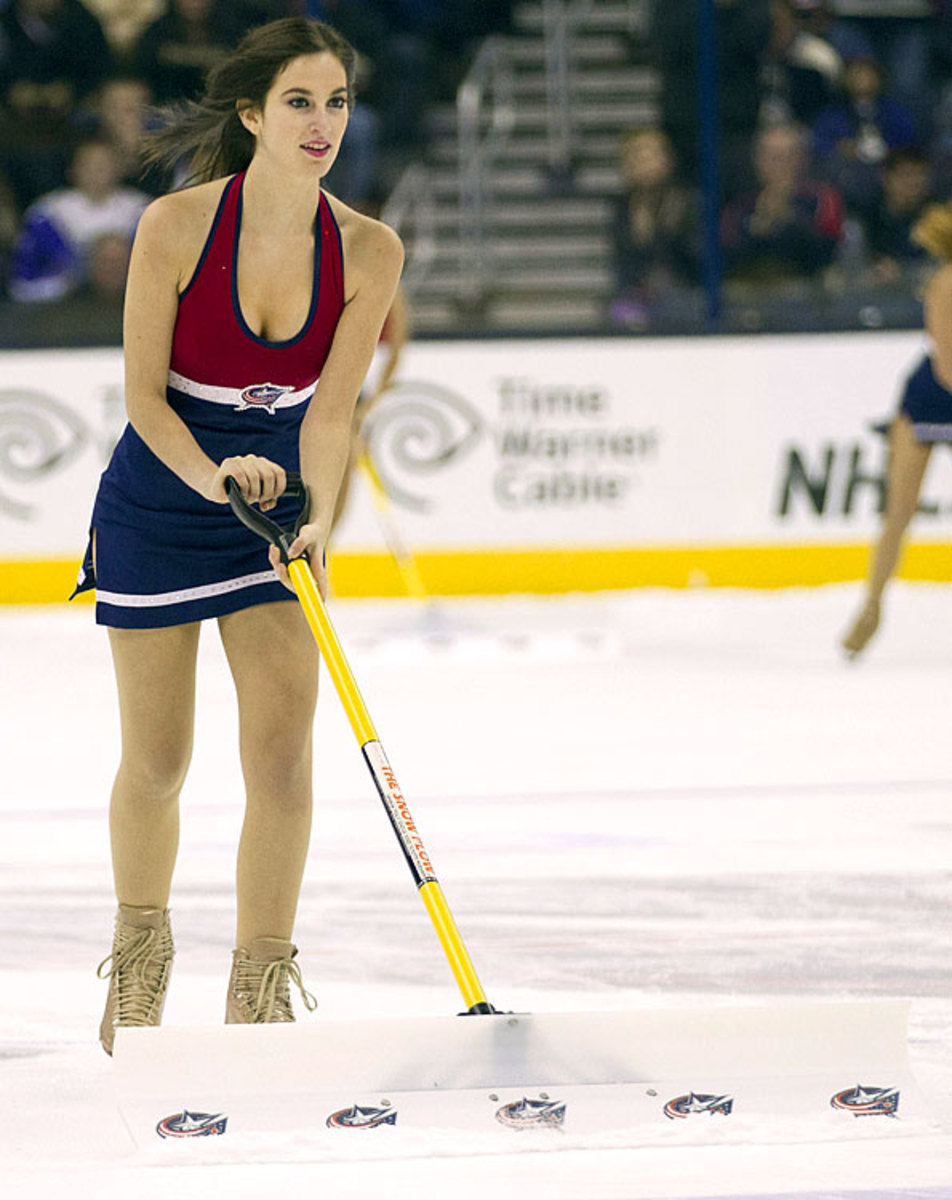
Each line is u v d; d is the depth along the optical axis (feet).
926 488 130.31
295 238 36.73
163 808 38.14
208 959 44.04
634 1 159.43
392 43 152.76
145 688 37.81
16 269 138.82
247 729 37.45
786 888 50.55
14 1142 31.30
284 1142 30.78
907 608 123.54
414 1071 32.04
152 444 36.55
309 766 37.73
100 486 38.47
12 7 142.51
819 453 130.82
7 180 140.05
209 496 35.81
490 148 153.79
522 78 157.07
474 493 128.88
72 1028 38.55
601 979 41.57
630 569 130.21
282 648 37.37
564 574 129.70
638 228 145.69
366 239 37.68
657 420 130.00
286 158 35.70
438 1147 30.68
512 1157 30.35
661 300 142.61
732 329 129.90
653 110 158.10
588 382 129.39
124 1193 28.84
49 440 126.11
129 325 36.68
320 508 36.47
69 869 54.24
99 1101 33.60
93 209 139.33
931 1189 28.63
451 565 128.88
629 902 49.19
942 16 154.30
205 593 37.35
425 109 153.69
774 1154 30.32
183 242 36.27
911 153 144.15
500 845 56.75
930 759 72.84
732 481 130.41
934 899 49.11
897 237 144.25
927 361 97.40
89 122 141.28
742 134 146.92
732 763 72.28
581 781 68.44
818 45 149.07
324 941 45.52
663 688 95.04
